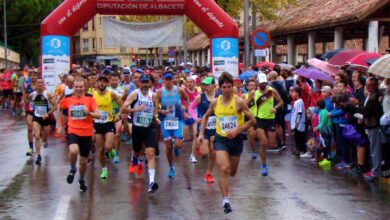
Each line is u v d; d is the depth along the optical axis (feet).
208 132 36.01
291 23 86.58
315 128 43.65
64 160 44.80
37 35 196.85
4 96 104.68
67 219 26.91
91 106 33.22
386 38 91.61
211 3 66.85
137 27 77.15
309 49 82.02
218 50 66.95
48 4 196.75
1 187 34.68
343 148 40.11
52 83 65.46
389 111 34.01
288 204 29.73
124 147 51.75
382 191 32.83
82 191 33.27
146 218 27.07
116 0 66.18
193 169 40.73
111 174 38.81
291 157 46.29
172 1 66.54
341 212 27.94
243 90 59.77
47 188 34.30
